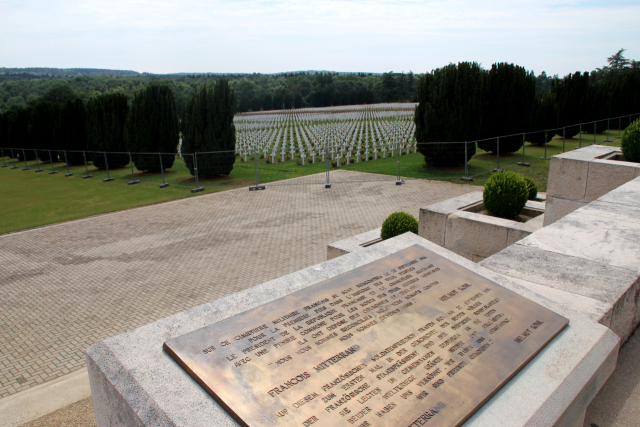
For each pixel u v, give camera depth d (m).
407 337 2.88
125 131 24.05
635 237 4.85
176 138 24.28
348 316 3.03
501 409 2.46
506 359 2.78
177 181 21.69
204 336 2.72
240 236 12.59
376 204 15.68
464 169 20.97
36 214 16.45
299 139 33.88
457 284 3.57
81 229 13.89
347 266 3.73
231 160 21.41
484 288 3.55
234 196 17.88
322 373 2.51
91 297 8.74
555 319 3.24
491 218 7.39
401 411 2.31
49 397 5.27
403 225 8.22
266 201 16.81
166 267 10.30
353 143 31.88
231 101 21.02
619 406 3.40
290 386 2.40
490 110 22.91
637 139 8.01
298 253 11.00
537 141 26.44
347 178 20.64
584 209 5.88
